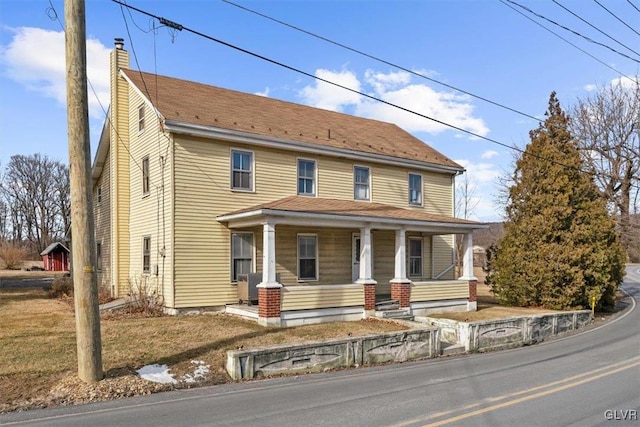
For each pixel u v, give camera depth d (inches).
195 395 324.2
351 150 753.6
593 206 836.0
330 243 743.1
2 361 362.3
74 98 334.0
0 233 2679.6
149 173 665.6
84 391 317.4
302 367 408.8
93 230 342.3
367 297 629.0
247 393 330.0
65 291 843.4
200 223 621.3
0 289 1004.6
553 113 931.3
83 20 338.6
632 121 1341.0
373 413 275.9
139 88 678.5
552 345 581.0
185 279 605.6
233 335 472.4
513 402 299.9
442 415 270.5
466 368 430.0
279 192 692.7
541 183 826.8
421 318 624.4
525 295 808.3
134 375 353.1
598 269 796.0
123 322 522.0
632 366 421.1
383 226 660.1
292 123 767.1
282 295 556.4
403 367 438.9
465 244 770.8
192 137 622.2
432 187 888.9
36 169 2736.2
